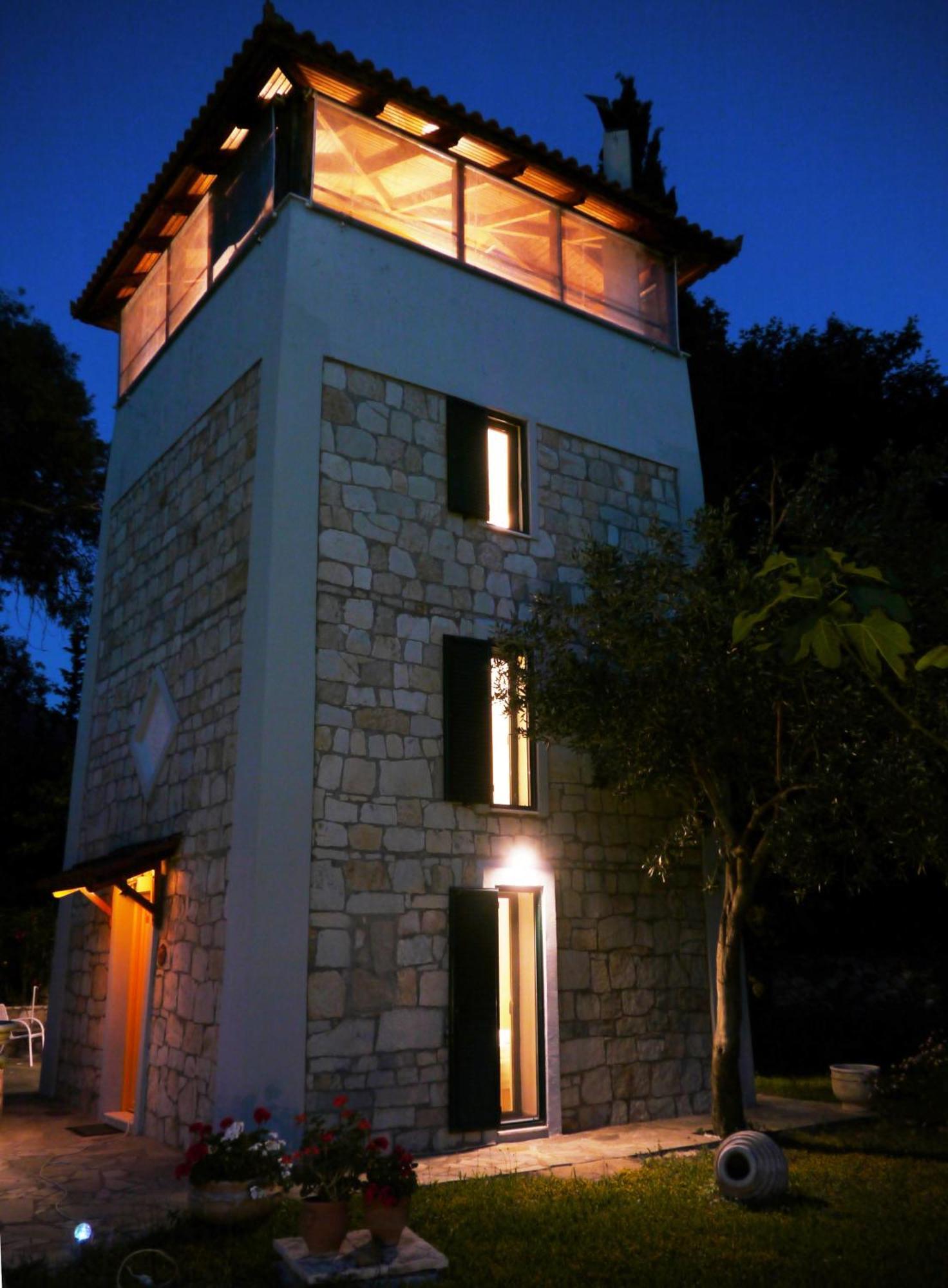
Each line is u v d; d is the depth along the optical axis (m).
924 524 9.56
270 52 10.10
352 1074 8.65
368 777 9.39
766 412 18.61
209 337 11.50
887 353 18.77
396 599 10.02
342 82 10.55
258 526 9.58
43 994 19.98
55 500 22.36
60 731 25.50
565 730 9.71
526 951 10.29
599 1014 10.40
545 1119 9.73
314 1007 8.58
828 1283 5.85
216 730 9.79
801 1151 9.01
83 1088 11.56
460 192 11.79
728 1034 9.54
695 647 8.87
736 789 10.46
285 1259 5.98
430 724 9.95
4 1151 9.14
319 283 10.29
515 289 11.94
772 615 8.06
